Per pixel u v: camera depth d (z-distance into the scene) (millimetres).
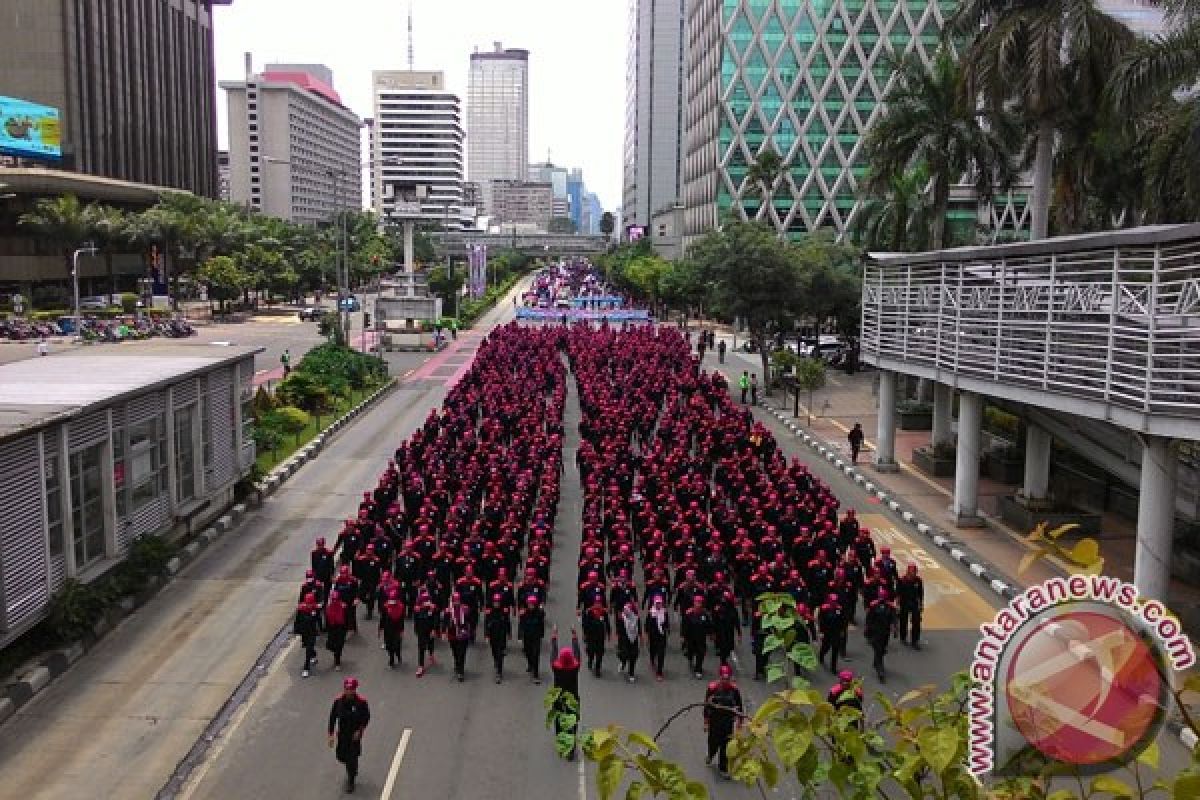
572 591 20172
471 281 96438
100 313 74188
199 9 128125
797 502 22547
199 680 16016
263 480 28672
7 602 15398
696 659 16328
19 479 15812
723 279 45969
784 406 44344
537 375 44062
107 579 18781
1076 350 19203
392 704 15281
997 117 30766
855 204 96438
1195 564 20641
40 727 14344
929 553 23328
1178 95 28812
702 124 109625
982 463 30953
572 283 143875
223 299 87438
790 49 96500
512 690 15828
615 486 22953
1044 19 26406
